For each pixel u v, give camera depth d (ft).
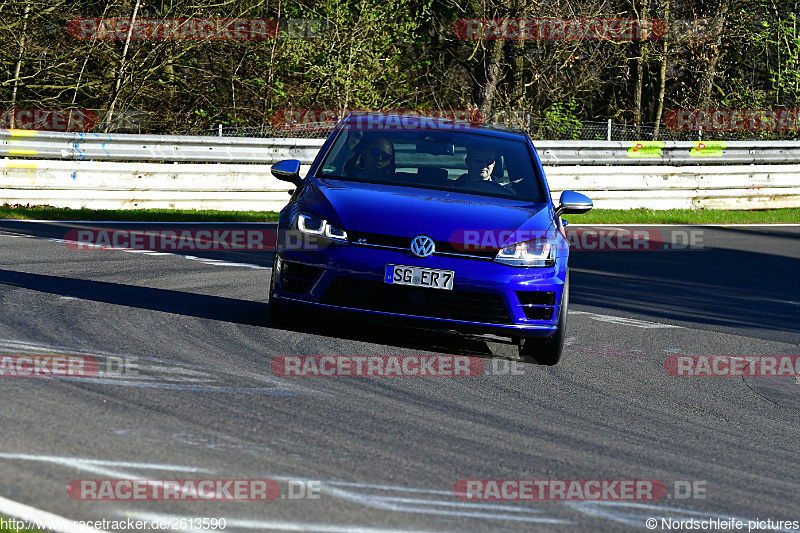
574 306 110.93
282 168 81.87
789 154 257.75
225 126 290.97
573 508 41.96
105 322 73.51
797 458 55.47
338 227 72.54
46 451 41.75
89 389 53.06
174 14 271.28
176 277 102.83
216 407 52.16
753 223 228.84
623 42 346.33
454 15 355.77
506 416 57.62
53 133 175.32
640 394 68.54
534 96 343.67
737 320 111.65
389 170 81.61
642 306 116.06
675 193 238.89
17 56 248.52
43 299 81.20
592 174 228.43
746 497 46.57
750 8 347.97
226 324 77.25
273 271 76.23
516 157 86.07
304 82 299.79
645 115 374.84
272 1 294.05
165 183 186.80
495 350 79.41
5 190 168.45
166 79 281.13
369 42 299.38
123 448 43.45
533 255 73.20
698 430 59.62
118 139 182.91
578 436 54.70
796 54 333.01
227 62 292.61
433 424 53.72
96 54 262.06
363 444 48.24
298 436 48.37
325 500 39.42
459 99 366.63
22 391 51.11
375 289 71.36
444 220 72.95
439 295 71.26
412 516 38.65
